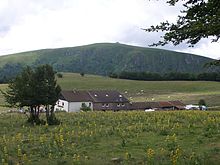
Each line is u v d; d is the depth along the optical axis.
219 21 8.21
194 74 174.75
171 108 101.06
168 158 15.28
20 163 16.03
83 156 17.23
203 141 20.19
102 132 26.12
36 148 20.11
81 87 151.38
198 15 9.11
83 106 99.50
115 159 15.80
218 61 9.33
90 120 38.25
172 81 165.25
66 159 16.33
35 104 40.53
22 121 42.56
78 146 20.55
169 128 27.31
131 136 23.67
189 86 152.50
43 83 41.12
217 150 16.53
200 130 25.19
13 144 22.22
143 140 21.72
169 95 130.62
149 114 43.59
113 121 36.50
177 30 9.24
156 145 19.59
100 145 20.66
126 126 30.52
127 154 15.97
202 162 13.03
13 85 42.28
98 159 16.12
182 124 30.33
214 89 146.12
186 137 22.12
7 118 48.59
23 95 40.62
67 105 101.12
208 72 170.50
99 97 106.06
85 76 182.25
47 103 40.75
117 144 20.59
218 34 8.62
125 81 166.12
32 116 40.50
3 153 18.55
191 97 120.12
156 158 15.45
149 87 151.75
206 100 112.06
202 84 155.25
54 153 18.33
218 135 22.25
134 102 107.69
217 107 92.31
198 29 8.45
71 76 179.25
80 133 25.62
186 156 15.21
